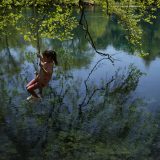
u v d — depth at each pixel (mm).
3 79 17500
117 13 22078
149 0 22172
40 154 9508
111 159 9375
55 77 18219
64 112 12867
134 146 10188
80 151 9766
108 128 11516
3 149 9664
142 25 46656
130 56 25469
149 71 20422
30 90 13984
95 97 14984
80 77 18531
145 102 14516
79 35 37875
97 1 22188
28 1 17500
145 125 11867
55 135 10742
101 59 24094
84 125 11734
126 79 18422
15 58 23859
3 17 17125
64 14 19125
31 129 11094
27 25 18219
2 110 12633
